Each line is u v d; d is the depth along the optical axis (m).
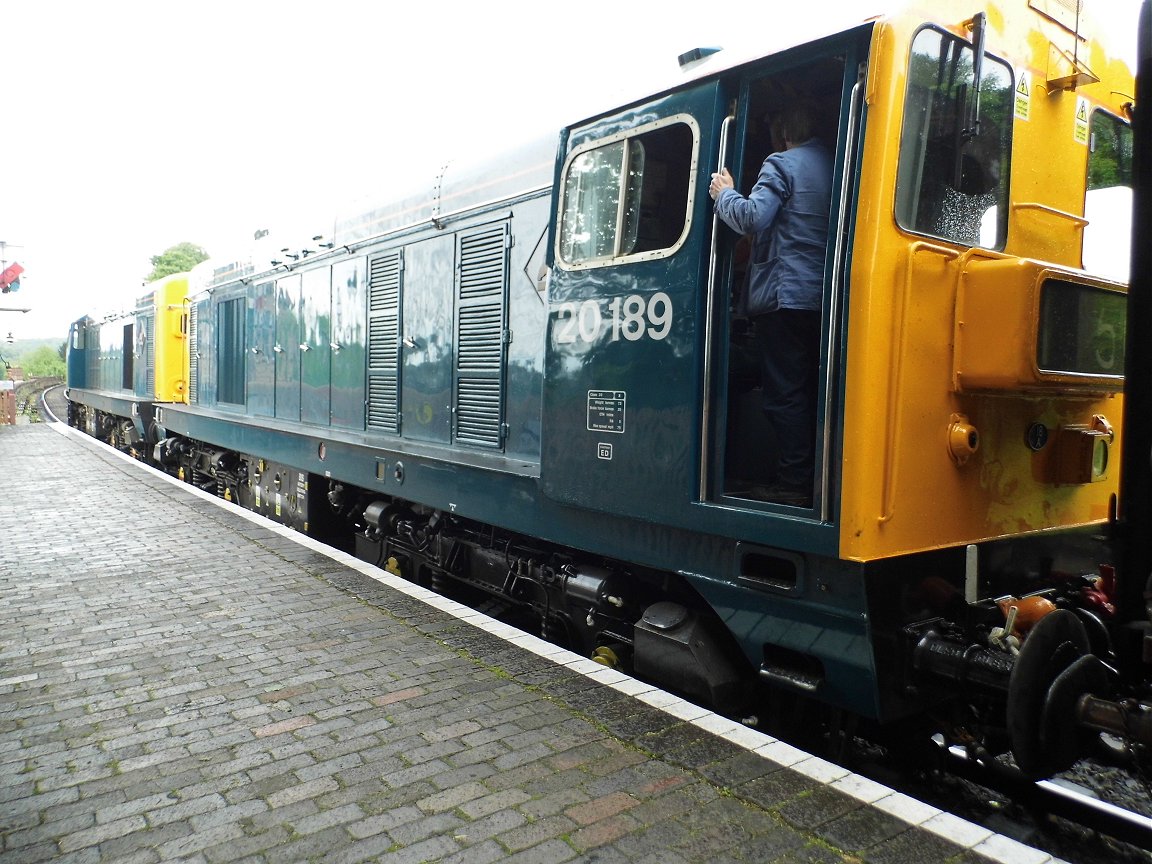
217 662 4.02
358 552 7.24
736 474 3.69
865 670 2.89
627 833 2.55
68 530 7.17
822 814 2.66
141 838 2.51
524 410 4.95
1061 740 2.72
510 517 4.62
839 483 2.86
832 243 2.95
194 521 7.59
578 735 3.22
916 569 3.01
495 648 4.21
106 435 18.05
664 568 3.63
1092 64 3.90
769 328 3.32
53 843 2.48
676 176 3.60
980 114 3.27
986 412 3.27
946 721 3.37
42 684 3.73
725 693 3.59
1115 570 2.94
